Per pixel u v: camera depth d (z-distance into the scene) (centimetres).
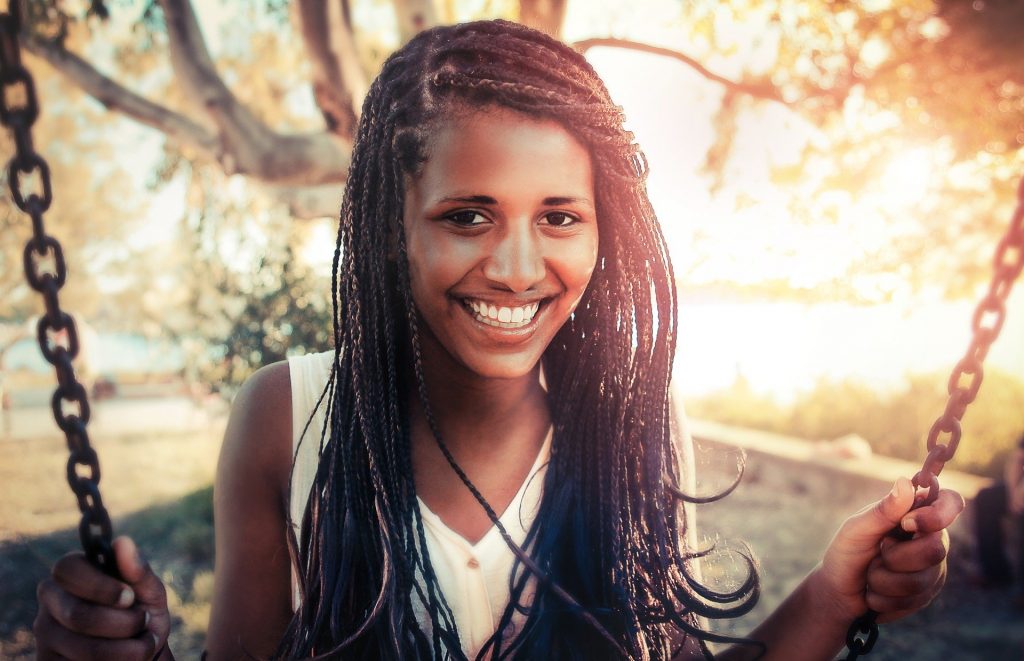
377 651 127
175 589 602
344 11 572
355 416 131
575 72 123
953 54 563
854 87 600
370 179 126
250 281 727
